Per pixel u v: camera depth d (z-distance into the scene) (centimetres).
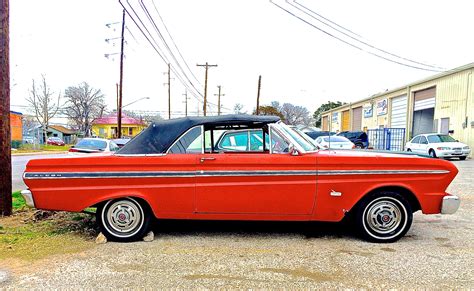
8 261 354
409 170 411
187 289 291
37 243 412
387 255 370
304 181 408
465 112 2016
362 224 415
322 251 382
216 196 411
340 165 408
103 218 420
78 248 395
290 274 321
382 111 3198
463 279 310
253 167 409
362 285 298
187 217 418
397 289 292
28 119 5844
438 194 414
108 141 1298
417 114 2625
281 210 412
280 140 419
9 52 550
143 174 412
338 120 4569
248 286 296
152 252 380
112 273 323
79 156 426
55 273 324
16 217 542
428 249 389
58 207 414
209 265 342
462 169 1279
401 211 414
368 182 409
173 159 412
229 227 480
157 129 432
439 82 2272
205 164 411
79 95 6272
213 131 448
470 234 447
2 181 542
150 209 423
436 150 1711
